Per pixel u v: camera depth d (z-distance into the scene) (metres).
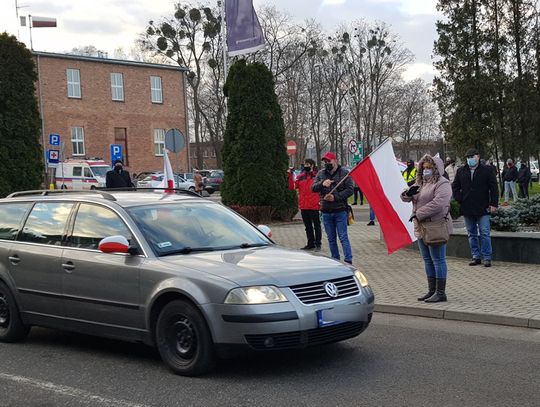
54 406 4.99
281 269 5.67
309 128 66.31
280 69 56.41
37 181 18.50
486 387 5.20
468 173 10.92
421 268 11.27
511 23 35.56
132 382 5.55
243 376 5.62
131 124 46.97
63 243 6.77
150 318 5.84
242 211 19.77
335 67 65.38
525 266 10.82
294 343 5.38
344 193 10.86
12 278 7.11
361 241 15.28
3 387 5.52
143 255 6.05
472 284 9.51
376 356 6.23
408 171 17.36
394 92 67.88
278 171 20.42
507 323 7.50
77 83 43.97
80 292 6.42
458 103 34.97
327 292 5.63
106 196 6.83
